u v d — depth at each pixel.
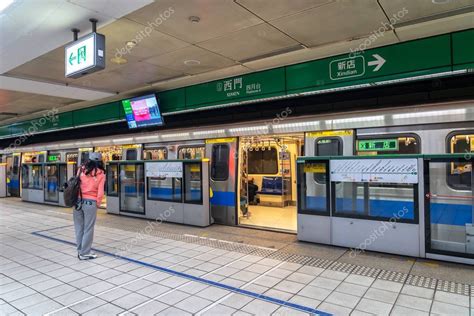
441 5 4.67
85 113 12.90
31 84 8.76
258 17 5.08
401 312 3.53
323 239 6.14
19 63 6.83
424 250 5.21
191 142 9.38
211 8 4.77
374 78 6.45
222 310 3.66
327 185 6.08
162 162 8.70
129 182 9.72
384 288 4.16
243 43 6.21
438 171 5.38
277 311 3.61
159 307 3.76
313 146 7.36
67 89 9.48
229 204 8.25
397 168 5.41
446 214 5.23
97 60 4.87
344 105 8.06
